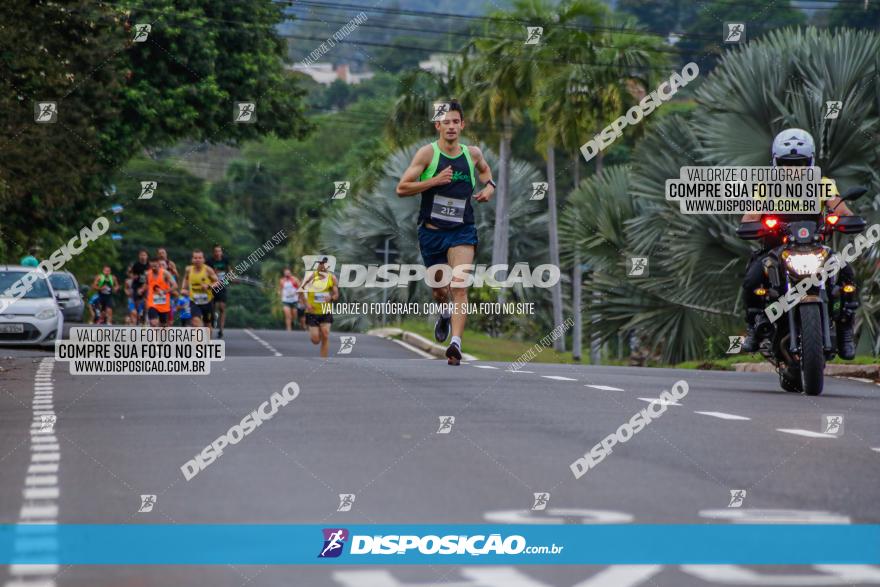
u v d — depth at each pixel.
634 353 37.41
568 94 53.78
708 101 32.97
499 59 55.09
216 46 56.84
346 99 146.50
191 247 114.88
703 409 14.60
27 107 38.75
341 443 11.53
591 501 8.86
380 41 140.12
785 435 12.19
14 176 39.62
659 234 34.19
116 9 45.09
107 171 53.09
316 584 6.93
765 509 8.63
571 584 6.91
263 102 57.88
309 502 8.88
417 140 60.50
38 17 38.12
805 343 16.48
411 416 13.61
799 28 32.28
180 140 57.75
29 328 33.62
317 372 20.05
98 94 41.47
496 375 19.59
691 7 113.31
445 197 17.36
